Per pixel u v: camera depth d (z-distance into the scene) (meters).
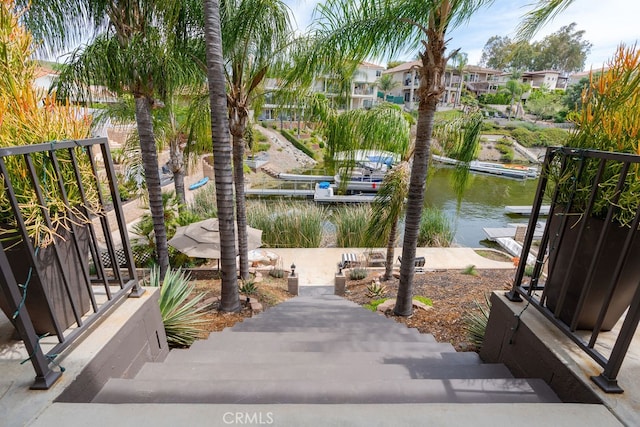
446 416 1.13
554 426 1.10
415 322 3.72
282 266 7.39
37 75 1.71
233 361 2.12
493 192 18.02
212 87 3.50
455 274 5.80
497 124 30.08
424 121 3.46
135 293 1.91
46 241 1.30
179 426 1.08
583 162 1.41
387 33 3.26
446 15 2.99
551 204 1.64
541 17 2.81
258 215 9.48
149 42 3.97
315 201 14.75
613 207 1.25
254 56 4.44
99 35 4.05
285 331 3.28
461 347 2.90
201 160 16.89
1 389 1.21
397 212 4.97
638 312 1.11
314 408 1.15
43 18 3.65
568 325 1.58
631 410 1.15
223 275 4.02
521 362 1.70
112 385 1.45
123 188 9.12
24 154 1.16
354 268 6.85
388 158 5.08
